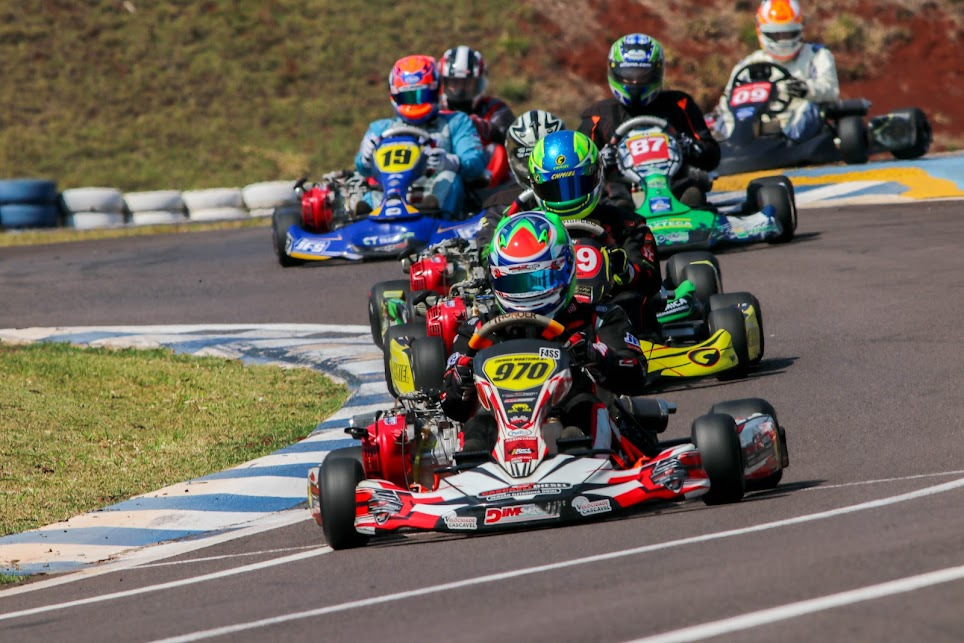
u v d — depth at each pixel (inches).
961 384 1190.9
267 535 1003.9
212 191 3671.3
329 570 816.9
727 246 2139.5
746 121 2923.2
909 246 1975.9
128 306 2126.0
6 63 4611.2
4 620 815.1
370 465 930.7
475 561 767.1
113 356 1728.6
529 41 4817.9
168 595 821.9
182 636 681.0
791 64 3014.3
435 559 795.4
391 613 662.5
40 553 1025.5
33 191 3548.2
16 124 4394.7
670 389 1332.4
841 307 1620.3
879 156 3604.8
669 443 960.3
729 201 2425.0
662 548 731.4
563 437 872.9
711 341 1305.4
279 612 709.3
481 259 1364.4
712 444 836.6
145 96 4581.7
